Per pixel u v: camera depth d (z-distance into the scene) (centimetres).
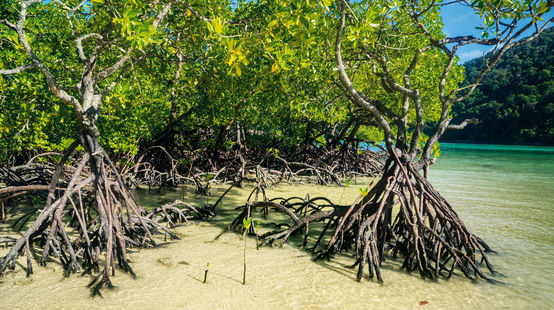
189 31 712
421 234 500
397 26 693
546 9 463
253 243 597
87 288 406
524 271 495
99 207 499
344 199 1051
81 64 774
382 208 519
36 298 377
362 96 635
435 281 461
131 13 383
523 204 963
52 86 433
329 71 780
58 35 724
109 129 799
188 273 460
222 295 401
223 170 1313
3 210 657
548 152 4419
